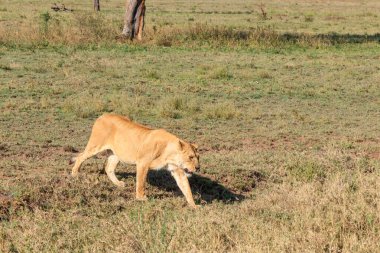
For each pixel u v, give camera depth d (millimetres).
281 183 36562
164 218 26422
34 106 55906
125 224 25844
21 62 79250
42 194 30781
